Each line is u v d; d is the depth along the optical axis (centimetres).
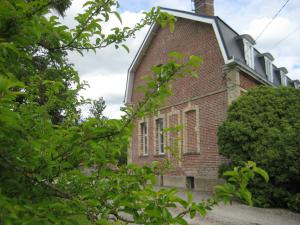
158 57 1775
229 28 1498
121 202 155
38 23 162
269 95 1107
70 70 257
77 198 168
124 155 208
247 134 1036
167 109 1641
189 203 157
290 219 813
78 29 206
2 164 154
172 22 226
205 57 1462
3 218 130
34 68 227
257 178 974
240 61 1309
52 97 246
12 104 180
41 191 166
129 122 173
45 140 162
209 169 1362
